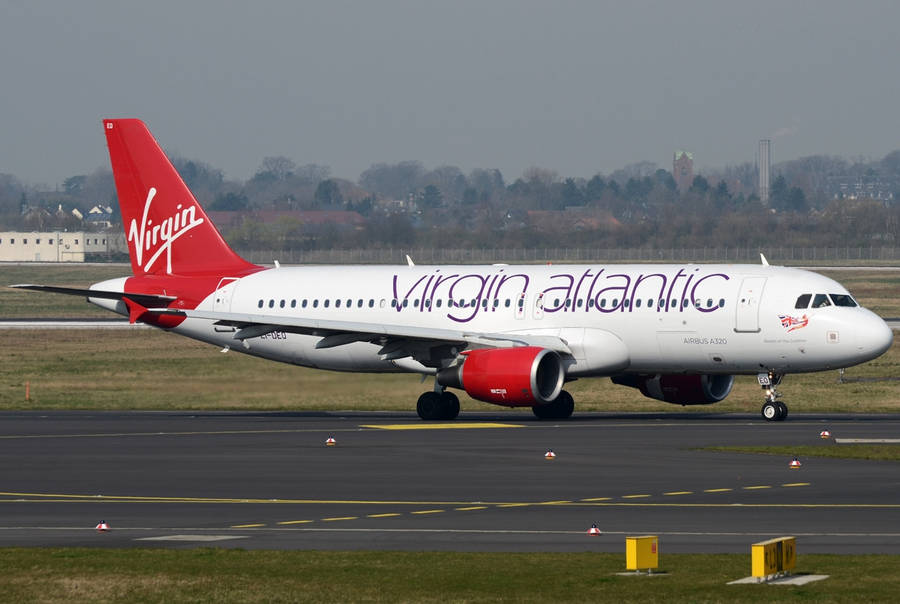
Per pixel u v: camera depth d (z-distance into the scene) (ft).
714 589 245.24
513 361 610.65
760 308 610.65
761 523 327.26
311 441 536.42
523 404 614.34
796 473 424.05
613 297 638.53
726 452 483.10
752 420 621.31
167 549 297.12
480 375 617.62
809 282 614.75
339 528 327.06
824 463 449.06
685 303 623.77
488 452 490.90
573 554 285.84
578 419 641.81
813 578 253.44
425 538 311.27
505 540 307.37
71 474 437.99
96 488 404.57
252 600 242.17
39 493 394.32
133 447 517.55
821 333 601.21
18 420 645.10
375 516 346.33
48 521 342.03
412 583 255.50
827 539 302.25
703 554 283.38
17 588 252.83
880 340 598.34
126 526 333.21
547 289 654.94
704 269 636.89
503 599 241.35
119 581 258.37
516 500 372.17
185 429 593.42
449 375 632.79
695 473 426.10
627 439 530.68
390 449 504.02
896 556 277.44
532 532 318.24
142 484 412.98
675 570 264.31
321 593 247.09
